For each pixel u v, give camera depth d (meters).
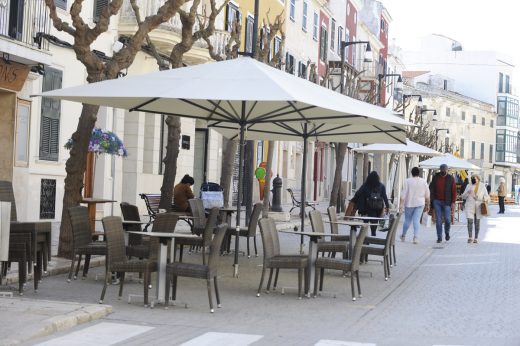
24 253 11.49
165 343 8.85
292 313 11.44
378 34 79.88
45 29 21.89
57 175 23.78
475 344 9.58
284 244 22.27
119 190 27.56
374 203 21.81
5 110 20.45
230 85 12.27
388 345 9.30
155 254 12.16
